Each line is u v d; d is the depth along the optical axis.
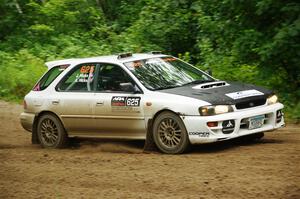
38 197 8.09
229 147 10.87
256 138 11.50
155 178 8.69
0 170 9.93
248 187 7.89
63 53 22.67
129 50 22.05
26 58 22.30
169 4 22.27
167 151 10.66
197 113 10.25
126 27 25.48
